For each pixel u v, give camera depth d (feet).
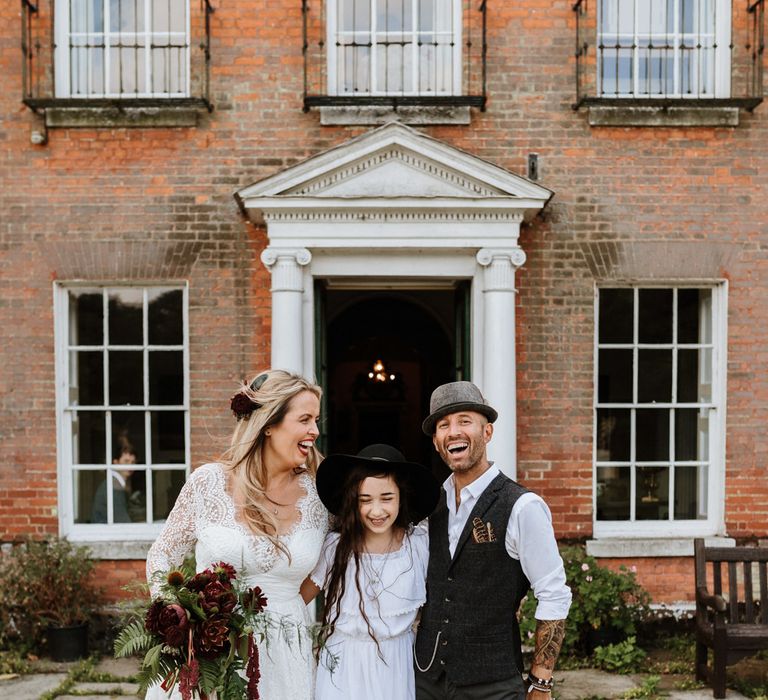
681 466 19.07
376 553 9.12
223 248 18.15
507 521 8.86
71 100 17.75
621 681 15.69
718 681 14.75
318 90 18.19
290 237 17.28
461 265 17.85
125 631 7.95
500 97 18.22
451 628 8.91
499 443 17.33
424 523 9.65
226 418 18.19
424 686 9.07
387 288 19.72
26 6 17.94
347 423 34.53
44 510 18.13
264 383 9.20
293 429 8.91
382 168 17.21
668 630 18.10
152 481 18.76
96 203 18.07
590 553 18.02
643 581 18.26
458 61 18.54
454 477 9.48
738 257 18.28
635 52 18.80
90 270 18.08
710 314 18.89
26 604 16.83
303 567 8.95
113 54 18.76
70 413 18.63
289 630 8.59
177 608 7.63
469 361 18.28
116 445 18.78
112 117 17.95
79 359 18.78
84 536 18.43
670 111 18.12
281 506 9.14
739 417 18.42
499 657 8.83
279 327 17.30
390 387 34.55
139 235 18.10
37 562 16.97
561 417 18.29
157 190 18.08
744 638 14.76
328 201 17.03
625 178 18.24
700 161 18.24
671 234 18.28
